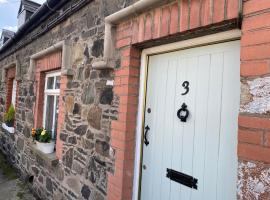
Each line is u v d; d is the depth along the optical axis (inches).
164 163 89.1
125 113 95.3
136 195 96.4
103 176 105.9
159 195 89.7
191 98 82.3
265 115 53.1
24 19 303.4
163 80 92.1
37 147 177.9
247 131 55.7
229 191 69.9
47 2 162.6
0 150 313.4
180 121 85.0
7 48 308.5
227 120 71.9
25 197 177.8
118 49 102.4
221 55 74.9
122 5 103.6
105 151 106.3
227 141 71.5
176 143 85.7
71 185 131.3
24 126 220.5
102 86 112.8
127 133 95.2
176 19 76.5
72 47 144.1
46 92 190.1
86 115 123.6
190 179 80.3
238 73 70.1
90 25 127.0
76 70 137.3
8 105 304.8
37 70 199.0
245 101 56.6
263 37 54.2
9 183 206.7
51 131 181.8
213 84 76.3
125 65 97.4
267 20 53.9
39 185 174.9
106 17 104.0
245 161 55.5
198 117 79.7
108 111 106.8
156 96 94.2
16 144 241.4
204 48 79.8
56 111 177.0
